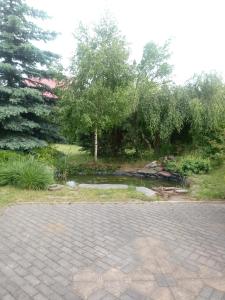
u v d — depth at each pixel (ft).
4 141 28.99
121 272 9.32
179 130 34.81
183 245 11.55
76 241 11.73
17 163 22.56
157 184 27.32
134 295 8.07
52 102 34.19
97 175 32.19
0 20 28.89
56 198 18.63
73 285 8.51
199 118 33.12
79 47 32.55
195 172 28.66
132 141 40.52
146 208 17.06
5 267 9.46
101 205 17.44
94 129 34.55
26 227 13.17
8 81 31.07
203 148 33.83
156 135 38.17
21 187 20.71
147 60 58.70
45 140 34.24
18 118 29.60
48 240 11.75
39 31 30.81
